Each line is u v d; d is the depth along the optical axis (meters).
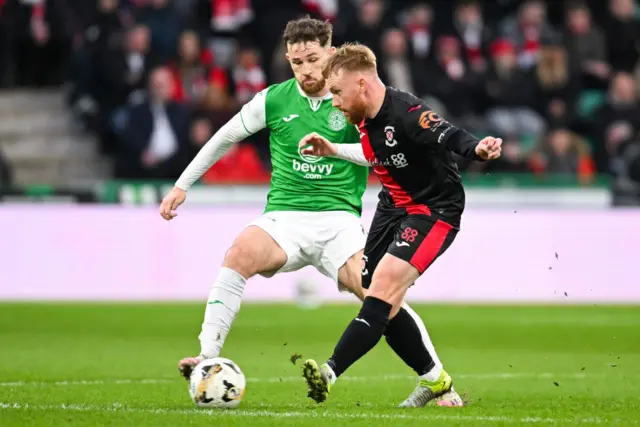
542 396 27.69
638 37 82.12
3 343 42.59
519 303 64.00
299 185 27.08
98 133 72.94
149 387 28.48
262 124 27.34
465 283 64.31
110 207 62.78
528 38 77.00
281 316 55.34
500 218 64.25
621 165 73.06
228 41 74.06
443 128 22.58
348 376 32.59
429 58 73.31
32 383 29.20
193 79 71.50
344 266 26.91
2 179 66.88
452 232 23.66
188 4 75.19
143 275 62.81
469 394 28.09
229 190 63.12
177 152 67.38
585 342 44.44
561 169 69.06
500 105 74.25
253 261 26.27
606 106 74.44
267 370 33.97
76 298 62.47
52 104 77.31
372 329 23.06
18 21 74.69
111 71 72.00
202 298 62.94
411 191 23.77
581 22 78.50
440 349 41.78
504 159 68.88
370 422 20.78
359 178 27.58
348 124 27.09
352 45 23.70
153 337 45.34
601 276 64.50
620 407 24.73
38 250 62.38
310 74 26.44
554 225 64.38
